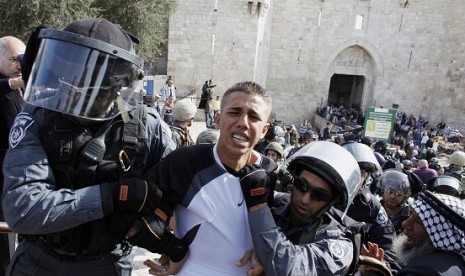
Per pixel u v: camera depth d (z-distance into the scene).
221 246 1.75
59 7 12.61
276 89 31.69
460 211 1.90
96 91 1.75
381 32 30.97
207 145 1.91
